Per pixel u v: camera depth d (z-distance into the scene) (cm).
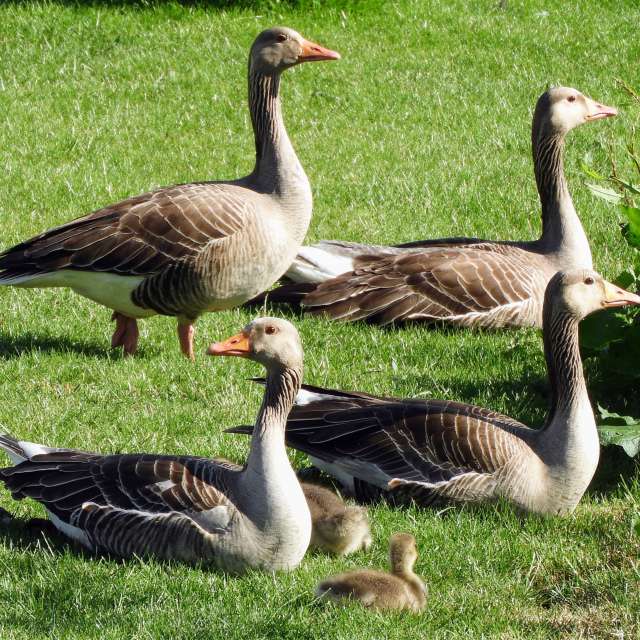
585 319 1243
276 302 1581
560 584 927
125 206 1381
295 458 1155
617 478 1135
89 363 1376
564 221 1523
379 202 2022
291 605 859
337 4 2977
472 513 1021
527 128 2419
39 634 823
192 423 1227
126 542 920
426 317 1498
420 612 865
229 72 2612
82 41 2717
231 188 1398
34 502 1051
